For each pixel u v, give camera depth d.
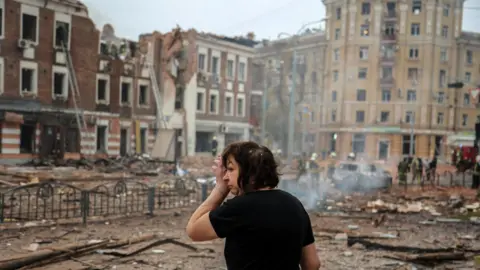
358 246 8.90
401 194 20.80
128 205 14.36
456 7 57.22
